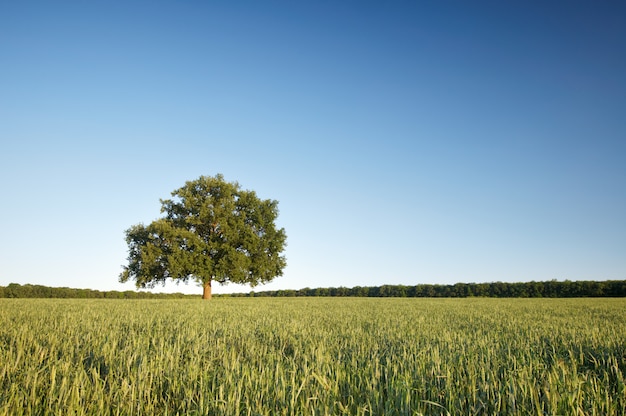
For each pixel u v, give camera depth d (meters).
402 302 33.91
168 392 4.60
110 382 4.66
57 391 4.31
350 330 10.36
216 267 43.16
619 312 20.16
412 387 4.66
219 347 7.01
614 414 4.16
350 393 4.45
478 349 7.21
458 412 4.09
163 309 18.95
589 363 6.71
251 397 4.24
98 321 11.93
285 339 8.49
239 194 46.66
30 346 6.93
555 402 4.07
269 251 47.25
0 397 3.99
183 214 46.03
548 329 11.41
